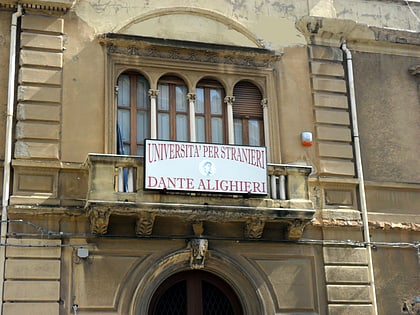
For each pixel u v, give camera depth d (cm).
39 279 1497
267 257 1647
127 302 1532
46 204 1540
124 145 1672
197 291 1620
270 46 1819
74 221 1555
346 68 1870
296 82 1812
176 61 1731
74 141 1606
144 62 1709
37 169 1563
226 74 1769
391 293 1709
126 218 1559
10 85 1598
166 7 1767
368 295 1680
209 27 1791
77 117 1625
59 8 1683
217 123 1752
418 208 1806
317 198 1728
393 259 1741
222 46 1759
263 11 1845
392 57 1925
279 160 1731
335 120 1806
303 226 1644
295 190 1628
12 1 1659
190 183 1538
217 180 1558
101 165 1522
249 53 1780
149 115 1702
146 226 1548
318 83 1825
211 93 1772
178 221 1591
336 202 1741
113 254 1556
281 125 1766
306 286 1653
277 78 1802
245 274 1616
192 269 1614
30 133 1580
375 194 1783
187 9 1780
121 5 1739
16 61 1634
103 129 1633
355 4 1955
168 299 1614
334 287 1662
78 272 1526
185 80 1744
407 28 1988
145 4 1758
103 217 1508
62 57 1656
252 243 1644
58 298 1496
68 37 1675
